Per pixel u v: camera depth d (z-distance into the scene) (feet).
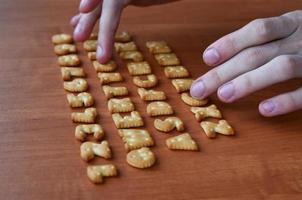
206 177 1.87
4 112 2.08
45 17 2.73
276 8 2.90
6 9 2.77
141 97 2.20
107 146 1.95
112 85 2.26
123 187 1.83
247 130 2.08
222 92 2.13
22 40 2.52
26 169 1.86
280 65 2.10
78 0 2.91
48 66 2.35
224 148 1.99
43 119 2.06
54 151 1.94
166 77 2.32
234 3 2.93
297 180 1.88
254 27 2.16
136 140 1.98
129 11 2.79
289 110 2.10
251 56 2.15
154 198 1.80
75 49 2.47
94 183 1.83
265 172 1.90
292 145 2.02
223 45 2.16
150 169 1.89
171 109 2.14
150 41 2.56
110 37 2.40
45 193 1.79
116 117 2.08
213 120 2.12
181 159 1.94
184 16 2.77
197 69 2.38
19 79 2.26
